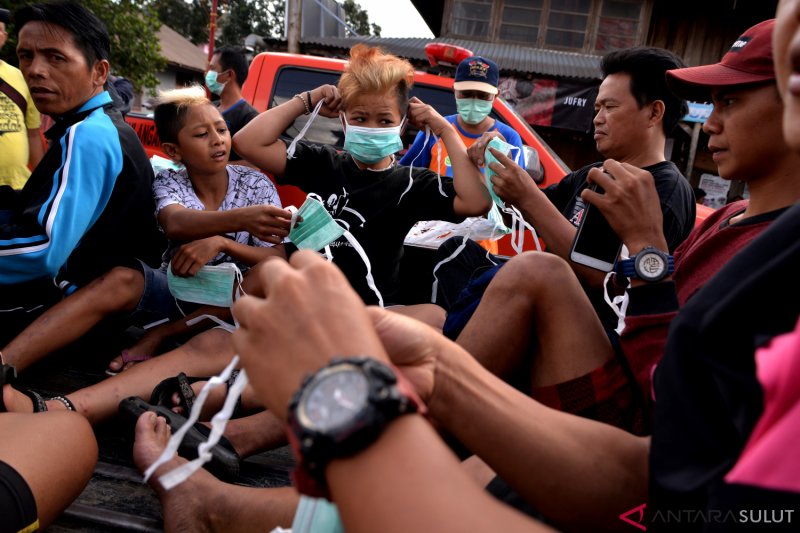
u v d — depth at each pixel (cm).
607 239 148
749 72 128
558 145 1052
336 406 54
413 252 311
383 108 227
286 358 59
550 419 89
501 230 228
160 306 234
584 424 92
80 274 230
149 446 156
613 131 221
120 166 221
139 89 1423
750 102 129
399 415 55
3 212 220
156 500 162
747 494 54
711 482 63
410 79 236
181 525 139
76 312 211
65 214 204
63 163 208
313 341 59
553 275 135
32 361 206
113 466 175
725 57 138
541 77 838
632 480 88
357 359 56
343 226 239
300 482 60
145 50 1373
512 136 379
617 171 137
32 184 221
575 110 835
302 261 67
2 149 344
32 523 122
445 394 84
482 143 218
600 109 227
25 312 223
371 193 239
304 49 950
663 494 73
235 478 171
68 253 208
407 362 81
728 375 65
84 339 238
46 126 480
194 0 4153
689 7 1128
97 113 224
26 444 128
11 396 166
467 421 84
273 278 63
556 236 181
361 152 232
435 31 1468
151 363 203
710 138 142
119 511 155
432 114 238
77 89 221
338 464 54
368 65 225
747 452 55
